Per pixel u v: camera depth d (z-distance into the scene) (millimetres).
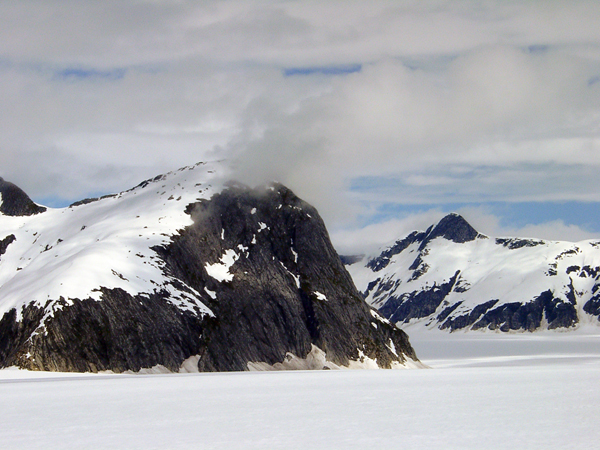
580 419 60188
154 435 52969
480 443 49000
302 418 61562
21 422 59594
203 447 48094
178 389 90000
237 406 70625
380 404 72125
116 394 82875
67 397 79375
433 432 53688
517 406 69688
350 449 47094
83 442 50156
